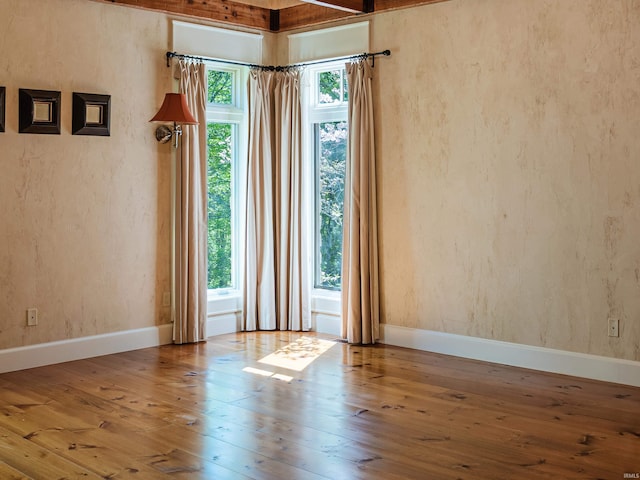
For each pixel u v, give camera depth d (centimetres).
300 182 685
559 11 524
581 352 528
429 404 463
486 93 566
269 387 503
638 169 493
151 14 618
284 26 702
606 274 512
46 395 483
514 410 450
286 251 693
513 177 555
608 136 505
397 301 633
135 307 620
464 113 580
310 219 694
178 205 632
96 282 593
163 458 372
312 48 680
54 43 560
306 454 378
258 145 688
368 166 633
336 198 686
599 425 422
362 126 630
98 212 591
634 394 483
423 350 614
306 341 649
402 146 621
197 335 643
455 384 510
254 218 689
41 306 561
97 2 583
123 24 600
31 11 546
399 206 626
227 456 375
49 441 396
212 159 685
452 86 586
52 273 566
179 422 428
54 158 563
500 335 570
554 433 408
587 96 514
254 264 691
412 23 608
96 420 432
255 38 692
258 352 607
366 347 626
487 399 473
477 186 576
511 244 559
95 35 584
